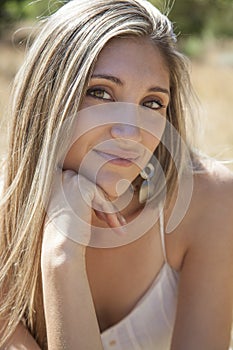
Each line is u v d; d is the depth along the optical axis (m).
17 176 2.19
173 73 2.22
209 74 11.41
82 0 2.13
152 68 2.11
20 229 2.18
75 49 2.06
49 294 2.06
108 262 2.36
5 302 2.24
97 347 2.04
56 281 2.05
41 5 12.36
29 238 2.17
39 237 2.17
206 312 2.31
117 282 2.40
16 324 2.23
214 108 8.23
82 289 2.06
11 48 13.48
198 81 10.40
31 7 13.87
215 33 17.19
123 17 2.08
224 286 2.33
